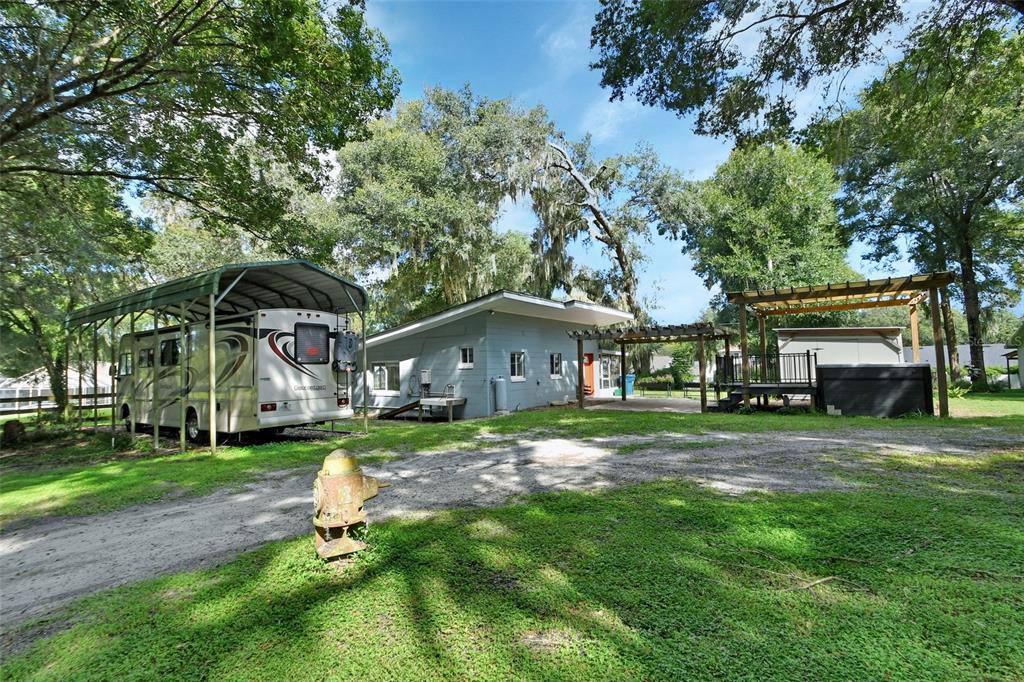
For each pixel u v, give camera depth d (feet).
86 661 7.52
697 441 25.61
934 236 73.05
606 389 71.82
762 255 83.10
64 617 9.02
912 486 15.46
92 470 24.66
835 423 31.14
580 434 29.81
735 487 15.94
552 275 82.79
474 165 77.25
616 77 32.83
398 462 23.12
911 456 20.11
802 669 6.52
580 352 48.47
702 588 8.90
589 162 86.79
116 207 39.27
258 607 8.95
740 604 8.28
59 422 49.93
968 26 26.53
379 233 67.41
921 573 9.25
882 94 30.68
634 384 83.56
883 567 9.54
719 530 11.86
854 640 7.14
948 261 73.67
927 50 27.86
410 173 69.62
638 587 9.05
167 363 36.42
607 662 6.85
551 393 56.29
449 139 81.87
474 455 24.32
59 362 53.47
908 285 34.83
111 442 35.04
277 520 14.75
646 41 30.55
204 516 15.62
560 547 11.19
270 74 26.73
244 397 30.01
